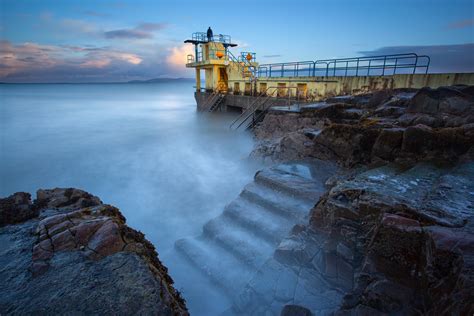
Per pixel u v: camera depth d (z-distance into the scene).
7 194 12.30
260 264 5.54
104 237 3.52
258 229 6.36
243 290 4.79
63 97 79.81
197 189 11.12
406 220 3.21
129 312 2.64
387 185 4.32
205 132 22.83
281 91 20.97
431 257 2.69
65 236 3.55
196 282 5.73
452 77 10.94
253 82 24.19
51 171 14.62
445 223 3.03
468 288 2.12
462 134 5.38
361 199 3.96
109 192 11.78
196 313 5.03
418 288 2.95
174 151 17.52
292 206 6.42
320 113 11.20
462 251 2.49
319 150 8.55
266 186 7.43
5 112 40.31
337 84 16.03
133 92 120.50
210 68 31.84
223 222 7.08
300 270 4.65
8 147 19.28
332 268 4.19
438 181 4.32
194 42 31.56
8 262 3.26
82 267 3.16
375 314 3.13
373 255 3.34
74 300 2.75
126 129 25.83
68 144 20.11
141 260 3.33
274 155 10.68
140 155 16.98
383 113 8.53
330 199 4.42
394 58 13.40
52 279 2.99
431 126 6.59
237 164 12.79
